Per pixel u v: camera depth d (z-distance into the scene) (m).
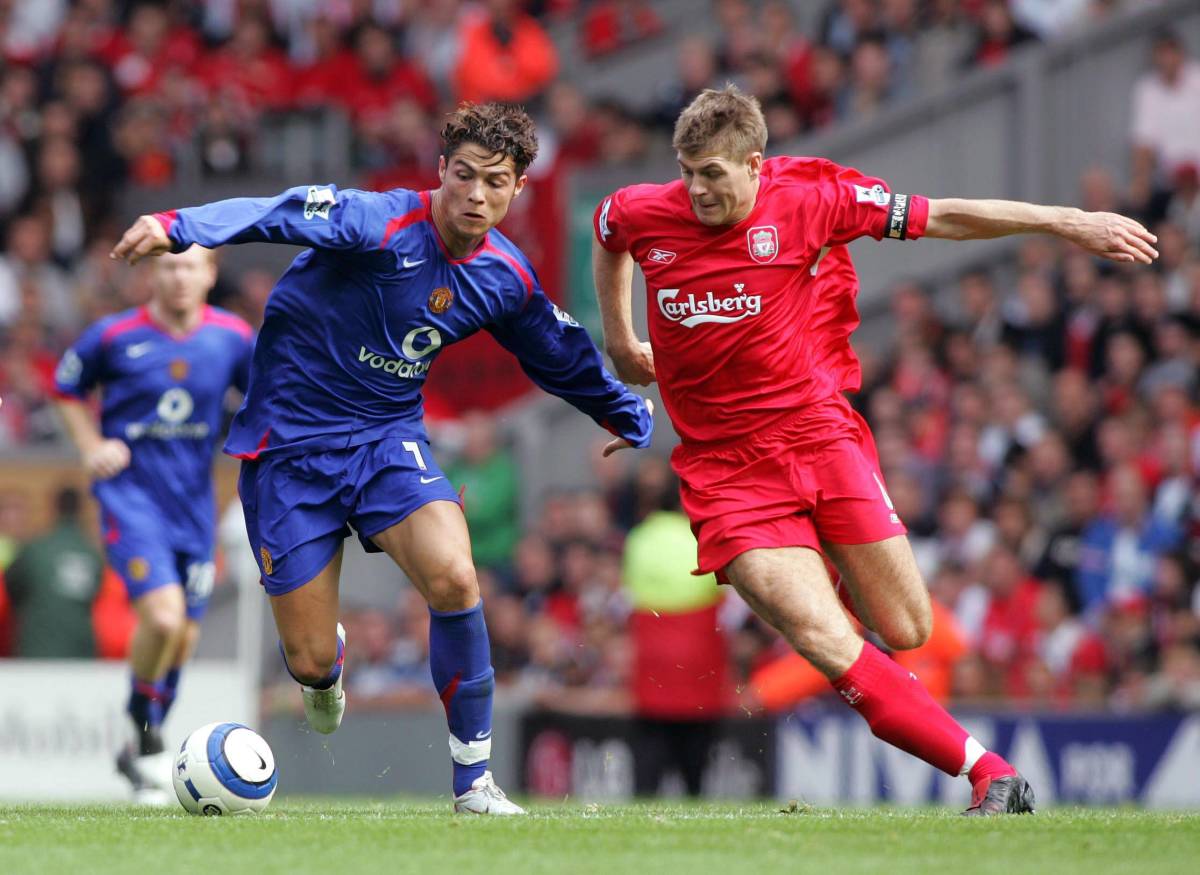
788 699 37.50
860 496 19.92
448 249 19.62
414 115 62.78
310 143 62.84
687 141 18.91
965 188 52.72
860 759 37.84
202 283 29.41
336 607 20.44
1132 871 14.20
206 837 16.55
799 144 52.41
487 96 61.94
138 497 29.33
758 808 22.95
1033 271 51.34
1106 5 56.34
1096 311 49.22
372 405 20.03
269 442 20.08
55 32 66.44
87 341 29.27
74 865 14.55
